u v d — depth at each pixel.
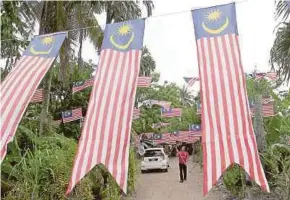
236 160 7.22
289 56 11.43
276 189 10.43
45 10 14.04
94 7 16.88
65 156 10.38
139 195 14.26
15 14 12.41
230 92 7.87
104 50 8.92
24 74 9.16
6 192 9.41
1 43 12.96
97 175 11.83
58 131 16.95
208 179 7.12
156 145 32.03
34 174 9.26
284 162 10.31
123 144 7.80
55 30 14.03
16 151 10.36
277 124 12.14
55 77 17.50
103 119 8.10
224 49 8.24
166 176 19.91
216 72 8.09
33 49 9.63
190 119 27.56
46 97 14.20
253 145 7.30
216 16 8.50
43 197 9.30
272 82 15.31
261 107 11.57
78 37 16.47
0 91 8.95
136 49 8.76
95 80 8.59
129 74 8.53
